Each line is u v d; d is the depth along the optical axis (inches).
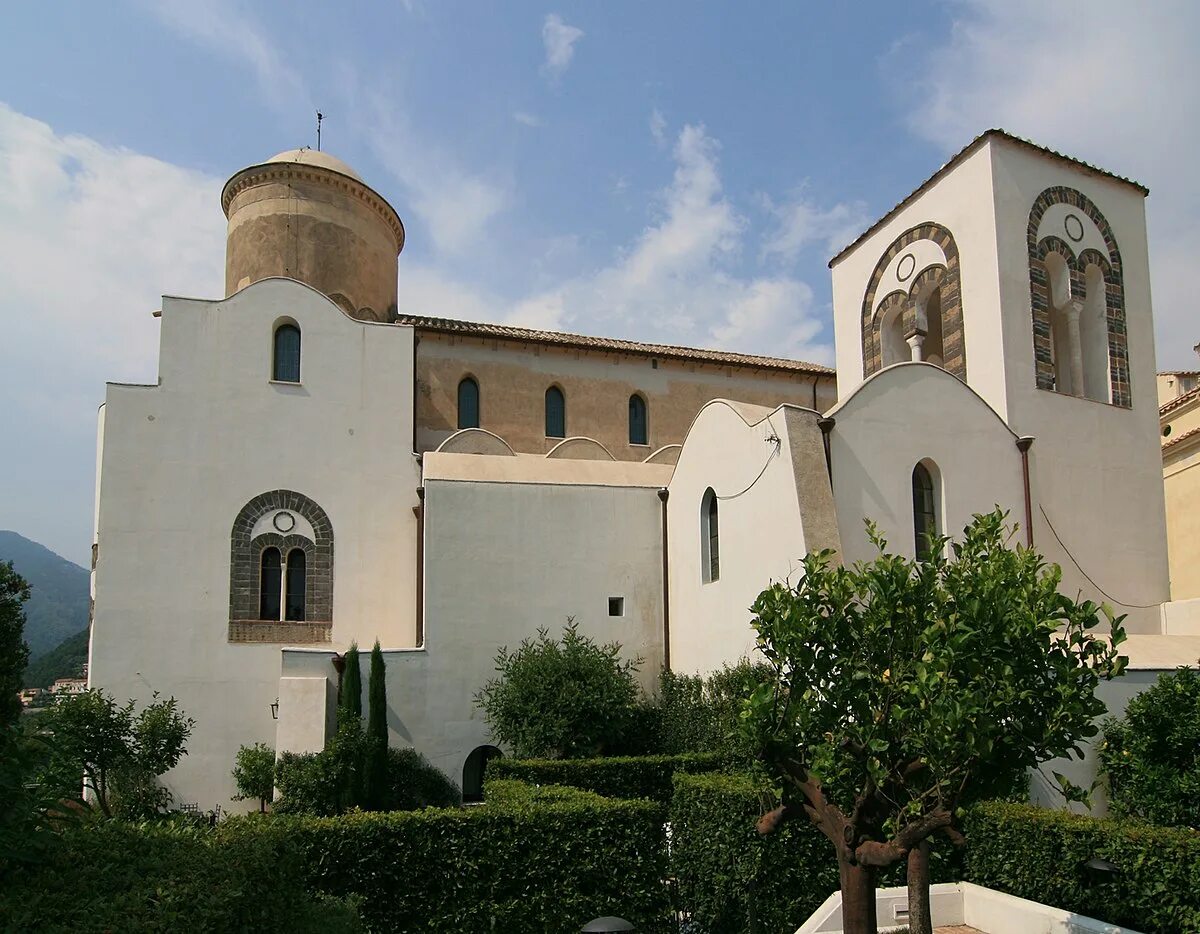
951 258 1164.5
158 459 1085.8
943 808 390.6
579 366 1422.2
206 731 1042.7
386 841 544.4
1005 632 389.4
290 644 1087.6
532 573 1075.9
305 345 1159.0
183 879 314.2
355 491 1141.7
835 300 1365.7
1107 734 787.4
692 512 1058.1
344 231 1390.3
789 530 847.7
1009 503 986.7
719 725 877.8
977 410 979.9
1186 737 677.3
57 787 369.7
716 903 632.4
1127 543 1119.0
